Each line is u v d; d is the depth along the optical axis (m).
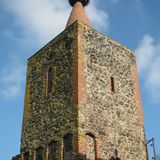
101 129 21.66
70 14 28.31
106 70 24.12
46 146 22.25
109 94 23.39
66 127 21.27
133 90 25.33
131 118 23.98
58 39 25.31
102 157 20.81
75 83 22.02
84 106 21.42
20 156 24.03
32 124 24.34
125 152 22.33
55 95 23.33
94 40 24.50
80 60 22.73
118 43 26.22
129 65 26.16
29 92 26.05
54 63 24.75
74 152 19.98
